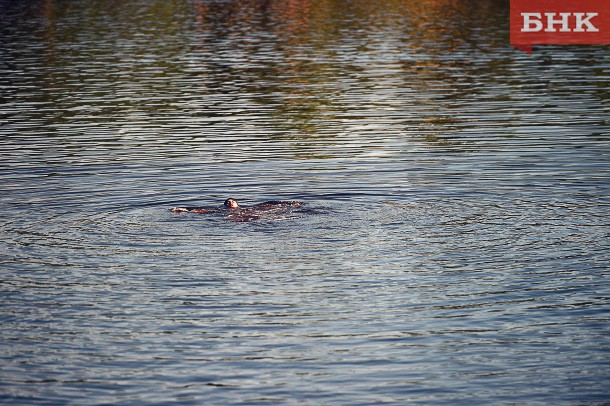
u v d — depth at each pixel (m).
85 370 22.55
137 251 30.31
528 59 72.69
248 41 83.81
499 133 47.28
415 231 32.09
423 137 46.69
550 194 36.34
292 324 24.98
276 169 40.72
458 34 87.12
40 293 26.95
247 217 33.50
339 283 27.64
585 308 25.78
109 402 21.08
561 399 21.09
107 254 30.03
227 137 47.44
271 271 28.58
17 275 28.25
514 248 30.38
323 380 22.03
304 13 106.62
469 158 42.12
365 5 114.31
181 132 48.72
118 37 86.56
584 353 23.19
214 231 32.16
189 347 23.72
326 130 48.88
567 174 39.09
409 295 26.80
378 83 63.00
